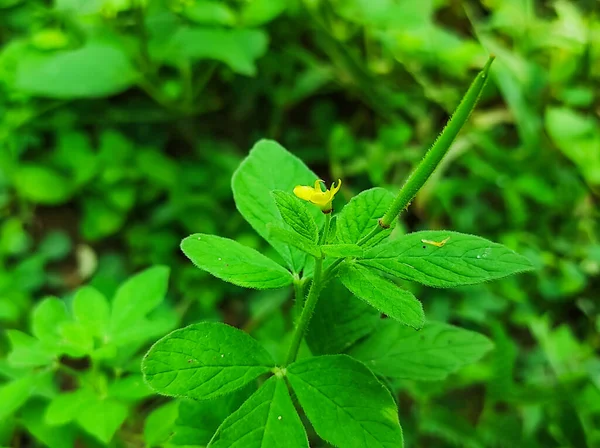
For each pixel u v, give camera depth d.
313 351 0.15
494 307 0.27
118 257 0.32
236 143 0.35
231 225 0.31
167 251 0.31
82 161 0.31
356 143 0.32
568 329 0.27
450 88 0.33
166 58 0.28
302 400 0.12
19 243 0.31
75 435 0.19
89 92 0.28
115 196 0.31
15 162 0.31
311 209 0.14
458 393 0.28
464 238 0.12
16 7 0.32
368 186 0.32
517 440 0.23
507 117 0.33
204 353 0.12
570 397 0.23
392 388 0.15
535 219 0.30
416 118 0.33
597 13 0.36
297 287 0.13
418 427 0.25
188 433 0.14
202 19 0.27
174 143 0.35
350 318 0.15
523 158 0.31
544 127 0.32
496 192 0.31
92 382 0.17
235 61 0.27
